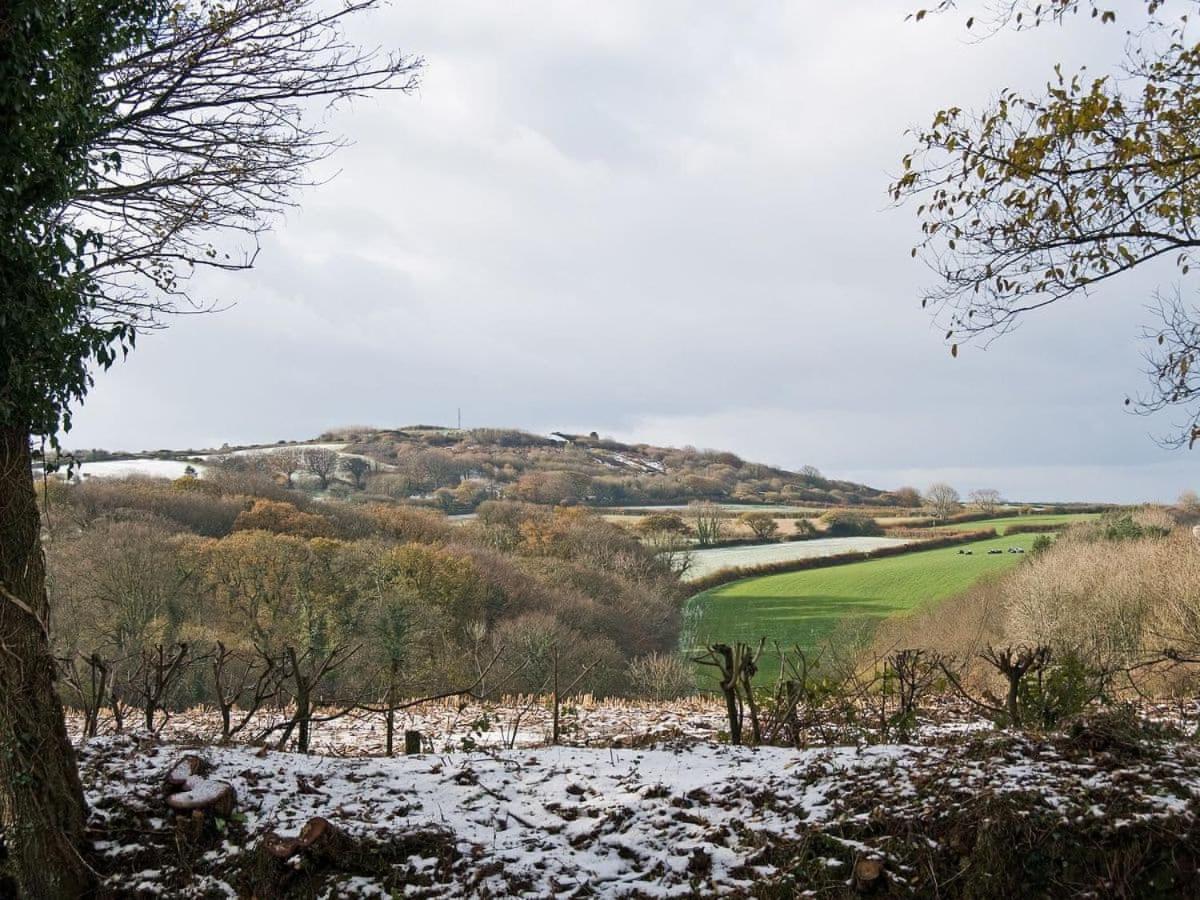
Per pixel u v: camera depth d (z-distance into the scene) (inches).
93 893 226.2
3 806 224.2
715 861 228.4
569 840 245.6
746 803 253.9
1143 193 372.8
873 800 237.9
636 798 266.2
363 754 378.6
